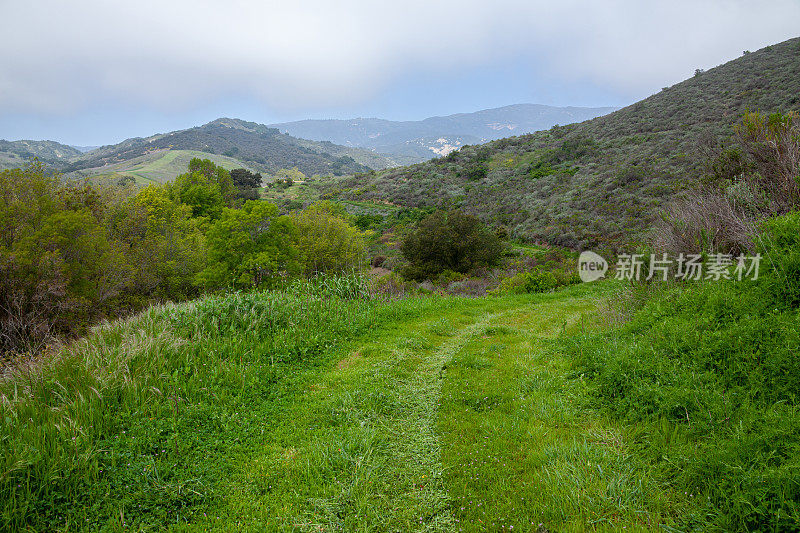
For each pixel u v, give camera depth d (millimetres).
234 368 5703
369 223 58188
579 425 4383
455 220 33094
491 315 11633
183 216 33344
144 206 29500
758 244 5555
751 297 4961
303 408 5070
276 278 22141
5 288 13078
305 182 113562
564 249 31453
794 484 2551
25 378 5070
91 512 3109
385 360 6934
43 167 18531
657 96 67312
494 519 3062
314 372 6359
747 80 50500
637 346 5352
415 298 13469
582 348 6539
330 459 3852
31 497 3057
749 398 3691
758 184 7000
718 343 4418
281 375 6090
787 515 2400
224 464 3844
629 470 3414
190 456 3908
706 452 3254
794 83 41156
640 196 33219
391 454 4055
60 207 17625
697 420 3684
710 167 8375
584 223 33844
